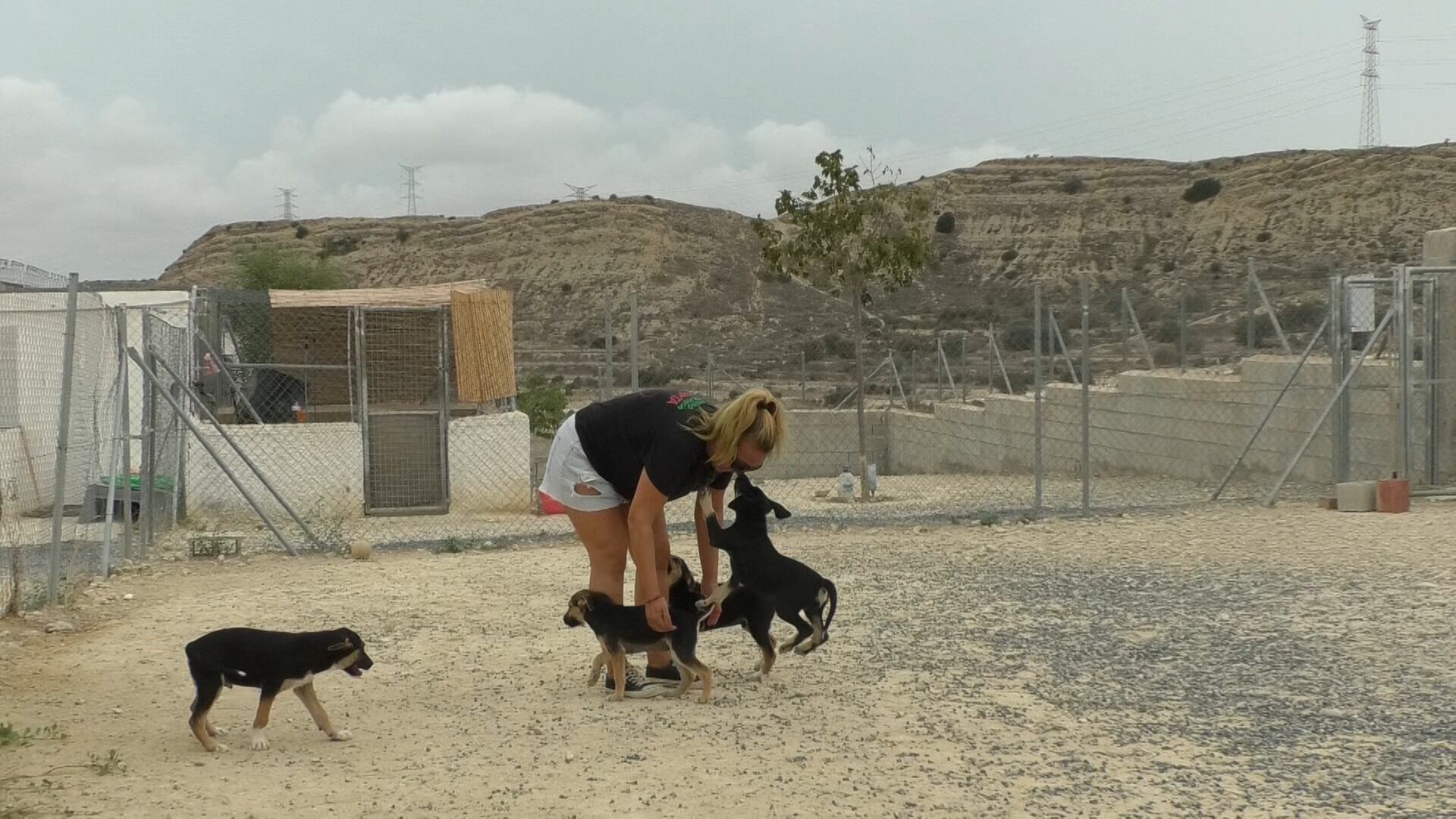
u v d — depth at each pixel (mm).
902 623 7828
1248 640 7121
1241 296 19984
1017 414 19453
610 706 5961
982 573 9688
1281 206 67188
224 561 10992
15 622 8117
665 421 5680
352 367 16281
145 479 11641
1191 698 5938
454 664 6930
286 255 33656
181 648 7387
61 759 5137
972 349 26859
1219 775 4785
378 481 15227
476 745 5301
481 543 11828
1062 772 4844
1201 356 18891
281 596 9172
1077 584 9078
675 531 12547
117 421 10398
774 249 16922
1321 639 7094
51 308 15000
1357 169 66500
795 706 5891
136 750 5281
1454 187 62719
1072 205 74875
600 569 6160
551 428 24562
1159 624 7621
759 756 5090
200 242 92938
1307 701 5836
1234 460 15500
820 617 6332
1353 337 14992
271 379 17156
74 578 9734
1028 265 68938
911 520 12711
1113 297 23469
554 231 79375
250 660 5223
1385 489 12492
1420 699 5809
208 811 4438
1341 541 10695
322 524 13391
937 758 5035
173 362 14109
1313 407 14602
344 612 8508
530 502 15906
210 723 5734
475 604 8758
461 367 16266
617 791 4652
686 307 55344
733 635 7672
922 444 22922
